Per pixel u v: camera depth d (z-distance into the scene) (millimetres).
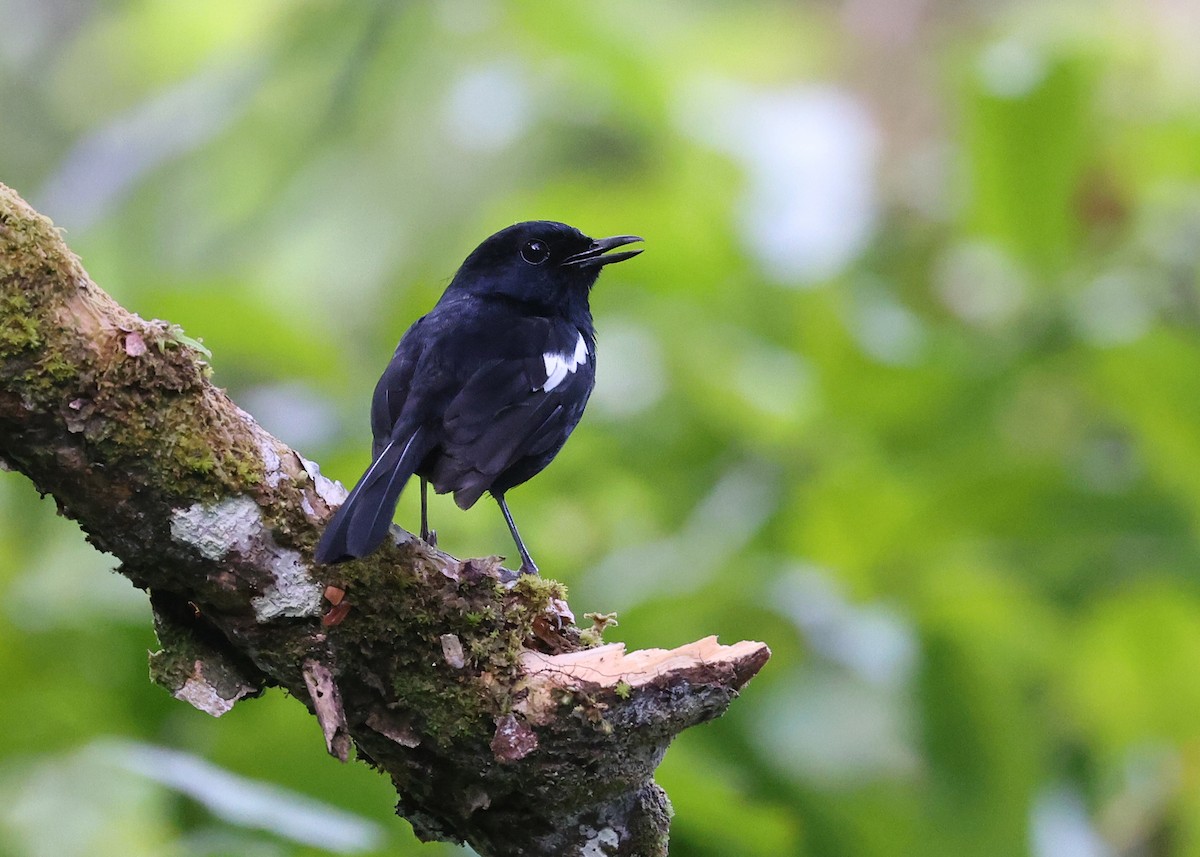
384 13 14109
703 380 11711
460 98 14422
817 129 13570
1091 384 11898
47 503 11766
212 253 14859
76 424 5449
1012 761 9867
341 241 15289
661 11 16422
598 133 15359
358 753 6461
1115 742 12344
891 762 10352
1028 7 16281
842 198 13305
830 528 11188
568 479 12375
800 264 12758
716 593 10359
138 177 14367
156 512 5617
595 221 13211
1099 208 12578
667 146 13883
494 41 14625
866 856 10078
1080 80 11812
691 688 5711
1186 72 14242
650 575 10906
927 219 13859
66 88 16922
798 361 12289
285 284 15078
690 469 12391
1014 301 12500
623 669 5723
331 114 14586
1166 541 11258
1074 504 11180
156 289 11234
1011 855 9758
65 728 9555
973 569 11180
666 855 6301
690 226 13023
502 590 5945
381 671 5852
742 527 11180
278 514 5727
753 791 10086
